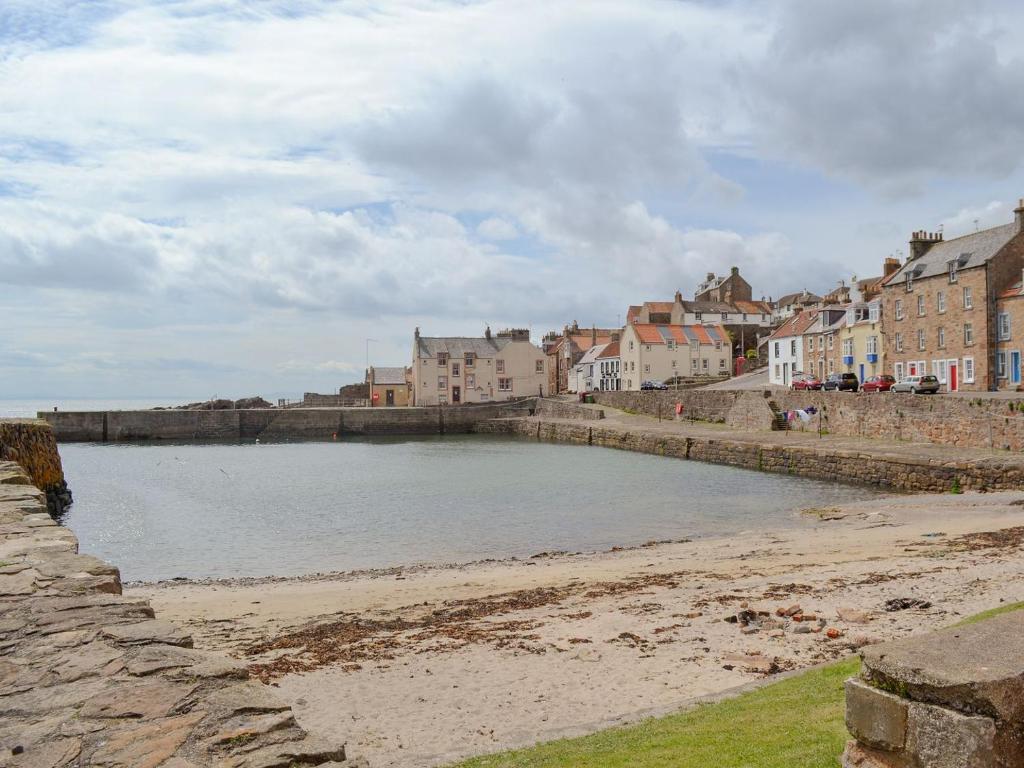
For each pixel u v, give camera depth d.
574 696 9.32
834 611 12.53
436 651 11.44
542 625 12.78
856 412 43.94
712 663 10.24
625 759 6.42
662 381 90.12
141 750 4.25
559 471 46.12
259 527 28.72
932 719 3.68
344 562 22.69
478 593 16.12
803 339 70.62
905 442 39.75
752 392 55.31
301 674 10.48
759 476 41.06
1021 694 3.58
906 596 13.06
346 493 37.88
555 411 85.12
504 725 8.47
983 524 22.30
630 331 92.75
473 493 37.16
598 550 23.53
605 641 11.59
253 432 85.44
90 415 80.62
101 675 5.29
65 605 6.93
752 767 5.84
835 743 6.10
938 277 50.91
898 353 55.28
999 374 46.38
